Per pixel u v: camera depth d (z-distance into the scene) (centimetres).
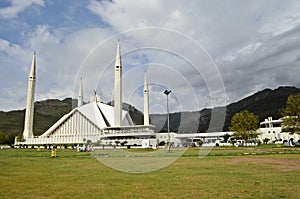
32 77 8169
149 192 857
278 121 7744
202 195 804
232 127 5378
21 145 7538
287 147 4119
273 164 1678
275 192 825
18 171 1485
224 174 1255
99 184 1019
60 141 7081
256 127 5222
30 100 8056
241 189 881
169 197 784
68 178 1188
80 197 799
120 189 913
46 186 987
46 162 2127
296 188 884
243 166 1602
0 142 8306
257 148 4088
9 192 880
